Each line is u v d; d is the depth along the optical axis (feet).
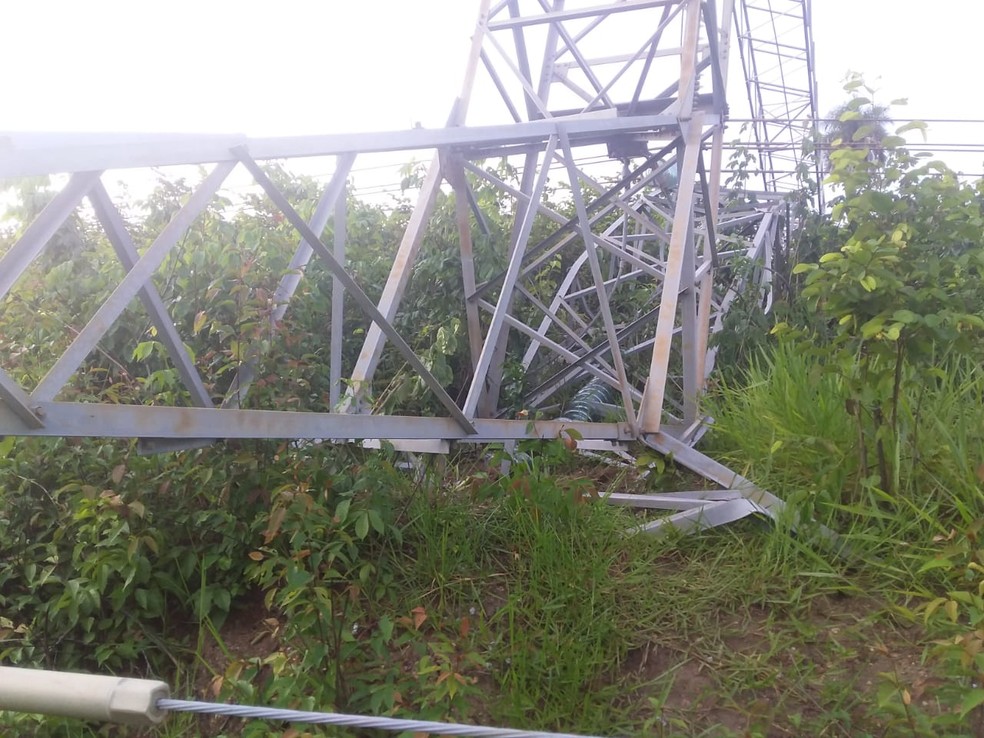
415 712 8.27
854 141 13.09
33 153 6.29
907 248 11.66
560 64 19.57
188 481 11.00
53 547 10.31
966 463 11.84
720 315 24.59
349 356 18.72
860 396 11.85
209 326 12.33
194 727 8.89
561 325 17.95
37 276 12.87
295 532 9.41
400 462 13.75
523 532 11.51
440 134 11.42
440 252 19.16
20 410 6.44
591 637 9.60
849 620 10.15
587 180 19.04
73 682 4.32
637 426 14.82
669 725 8.55
